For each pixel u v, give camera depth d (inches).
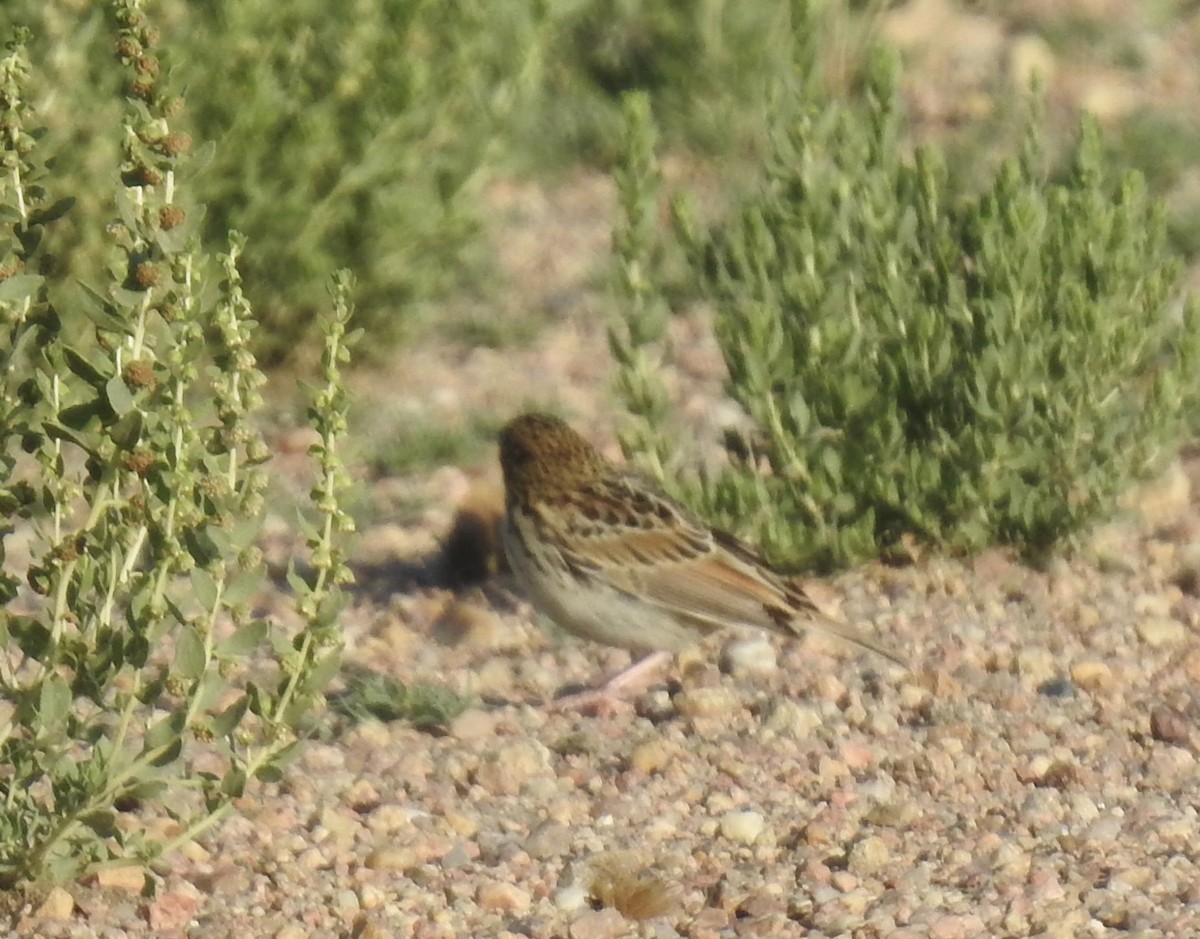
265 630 327.3
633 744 435.2
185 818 360.2
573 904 370.0
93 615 329.1
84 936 345.7
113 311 317.1
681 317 685.9
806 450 511.8
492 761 417.4
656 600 459.2
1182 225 719.1
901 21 856.9
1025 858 385.7
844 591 509.4
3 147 327.3
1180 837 396.2
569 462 464.4
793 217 502.9
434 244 633.0
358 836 390.0
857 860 382.9
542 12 621.9
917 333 508.7
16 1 542.0
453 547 525.3
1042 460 514.3
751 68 772.0
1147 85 845.8
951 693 458.3
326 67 594.2
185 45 568.4
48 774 351.3
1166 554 529.3
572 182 769.6
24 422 332.2
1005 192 511.2
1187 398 522.0
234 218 585.0
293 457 589.3
